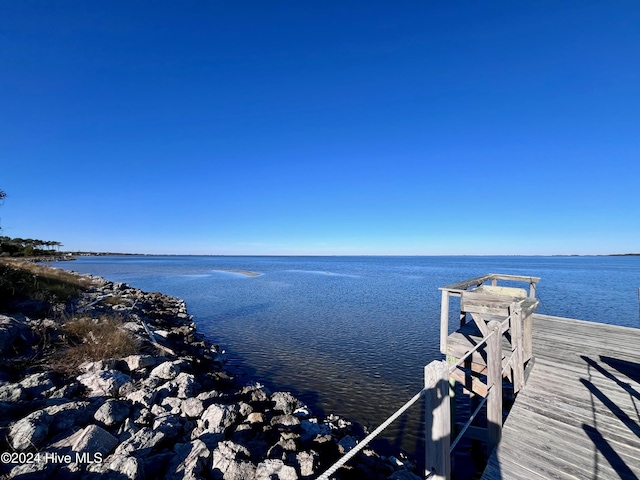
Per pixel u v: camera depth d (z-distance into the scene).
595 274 65.44
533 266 108.56
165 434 5.61
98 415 5.81
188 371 9.73
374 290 39.28
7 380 6.70
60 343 8.91
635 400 5.57
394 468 6.70
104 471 4.44
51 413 5.46
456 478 6.71
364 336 17.75
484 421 8.70
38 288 13.61
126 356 8.90
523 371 6.11
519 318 6.06
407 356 14.35
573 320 11.07
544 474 3.84
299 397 10.24
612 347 8.19
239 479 4.73
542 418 5.06
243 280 53.81
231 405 6.99
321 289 40.47
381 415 9.15
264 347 15.77
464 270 85.00
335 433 7.68
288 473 4.76
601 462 4.04
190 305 28.17
